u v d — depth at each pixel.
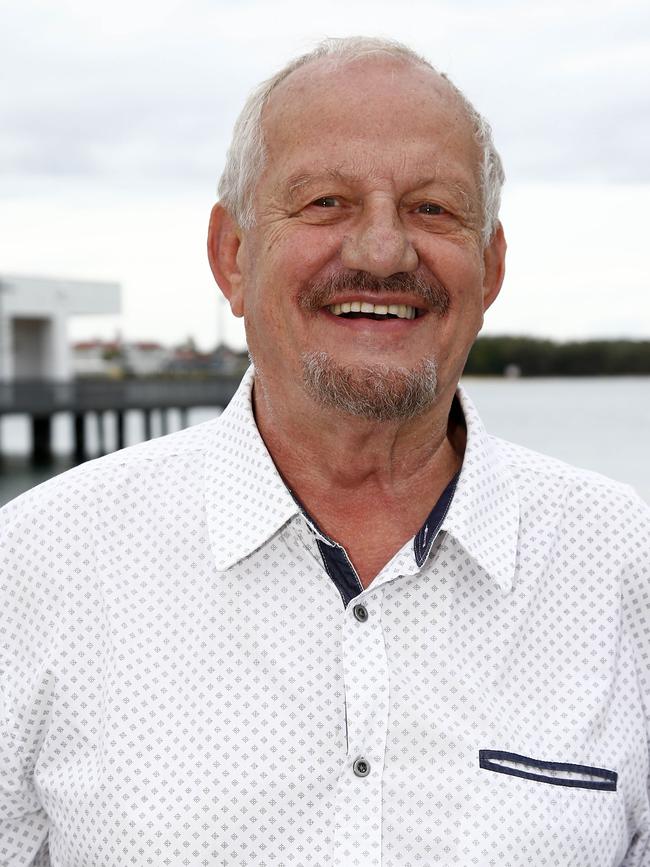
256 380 2.17
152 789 1.88
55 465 29.25
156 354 82.38
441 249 1.97
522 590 2.04
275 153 1.98
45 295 30.38
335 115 1.94
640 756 2.07
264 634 1.94
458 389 2.24
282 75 2.03
